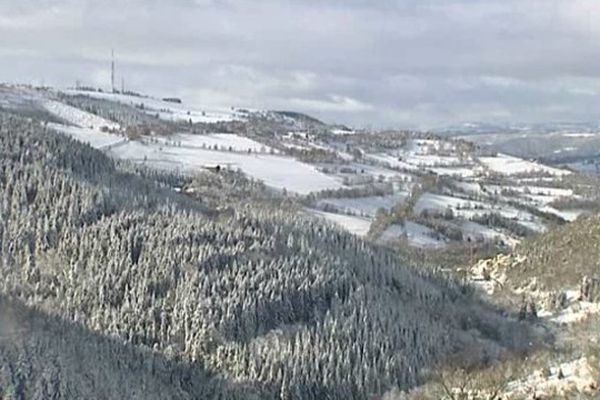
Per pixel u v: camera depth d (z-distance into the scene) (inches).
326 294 7263.8
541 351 5984.3
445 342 6924.2
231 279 7175.2
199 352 6555.1
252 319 6840.6
